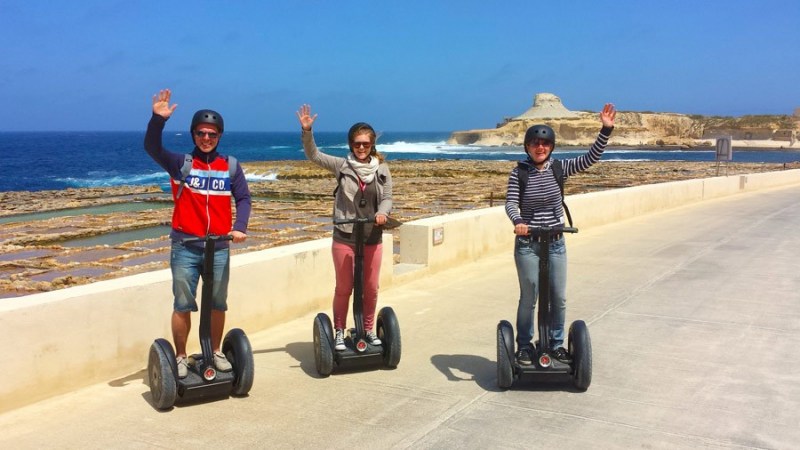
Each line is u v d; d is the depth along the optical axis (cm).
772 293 788
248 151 11412
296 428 417
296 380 508
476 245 1034
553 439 398
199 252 454
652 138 14025
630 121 14975
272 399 468
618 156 9569
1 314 438
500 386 479
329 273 736
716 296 775
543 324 471
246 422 427
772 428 411
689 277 888
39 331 459
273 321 663
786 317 679
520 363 479
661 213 1714
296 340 619
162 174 5862
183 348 470
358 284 509
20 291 1000
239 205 466
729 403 452
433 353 577
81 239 1592
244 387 464
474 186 3047
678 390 478
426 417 433
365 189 503
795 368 523
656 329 640
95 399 468
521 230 457
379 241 525
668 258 1038
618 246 1170
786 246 1148
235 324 620
